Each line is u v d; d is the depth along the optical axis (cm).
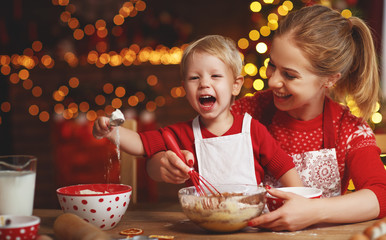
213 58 114
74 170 361
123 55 414
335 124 131
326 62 114
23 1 445
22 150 388
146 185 347
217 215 87
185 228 95
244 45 413
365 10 409
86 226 77
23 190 90
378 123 230
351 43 122
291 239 85
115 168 262
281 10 231
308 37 113
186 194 94
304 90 116
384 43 378
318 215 92
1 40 403
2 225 78
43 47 422
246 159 118
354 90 129
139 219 103
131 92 376
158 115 388
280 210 89
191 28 466
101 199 91
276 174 120
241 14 464
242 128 120
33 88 389
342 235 88
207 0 464
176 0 462
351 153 126
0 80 385
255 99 144
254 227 95
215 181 117
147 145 121
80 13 443
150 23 427
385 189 105
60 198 94
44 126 388
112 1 443
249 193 97
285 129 133
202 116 119
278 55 115
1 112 382
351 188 165
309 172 129
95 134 109
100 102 377
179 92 390
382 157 150
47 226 98
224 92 115
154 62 393
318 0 246
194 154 121
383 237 74
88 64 393
